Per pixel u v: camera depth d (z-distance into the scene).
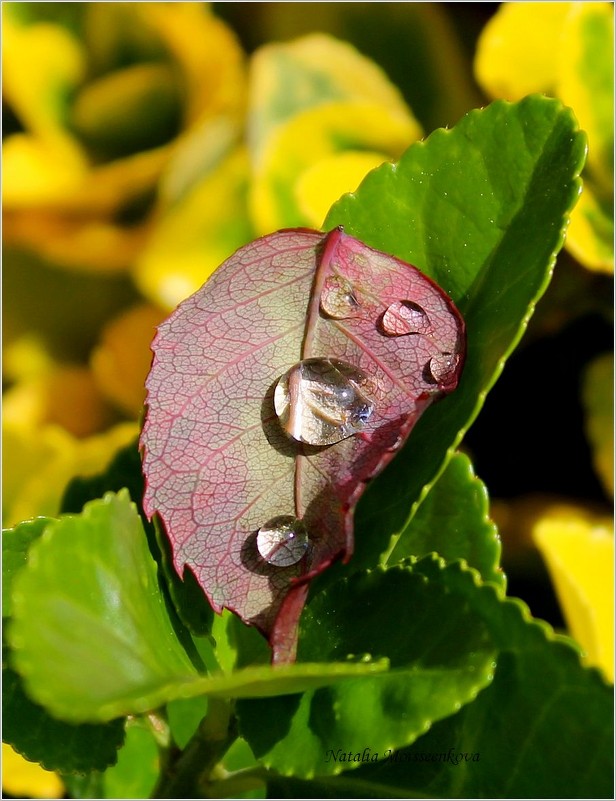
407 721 0.16
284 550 0.16
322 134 0.25
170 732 0.18
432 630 0.16
